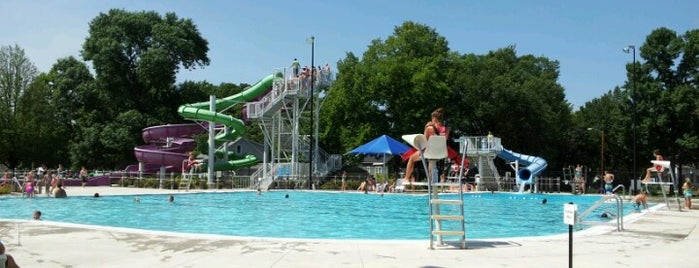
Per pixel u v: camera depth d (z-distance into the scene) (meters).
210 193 34.81
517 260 9.60
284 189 41.16
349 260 9.40
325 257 9.64
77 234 12.01
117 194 30.78
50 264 8.89
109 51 63.25
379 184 39.25
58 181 28.59
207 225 17.75
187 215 21.06
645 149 51.22
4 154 57.44
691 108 48.31
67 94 66.31
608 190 31.94
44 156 60.94
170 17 69.56
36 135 59.09
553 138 63.94
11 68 62.78
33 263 8.95
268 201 29.41
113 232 12.32
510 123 59.94
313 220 19.70
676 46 50.09
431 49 58.47
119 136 60.28
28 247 10.40
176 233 12.25
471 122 61.66
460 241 11.70
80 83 65.75
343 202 29.44
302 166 44.22
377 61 57.84
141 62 63.22
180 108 46.16
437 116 11.62
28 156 59.44
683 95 48.41
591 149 70.00
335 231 16.55
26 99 61.59
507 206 27.58
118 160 63.97
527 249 10.77
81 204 25.47
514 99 59.34
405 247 10.82
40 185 30.77
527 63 78.50
